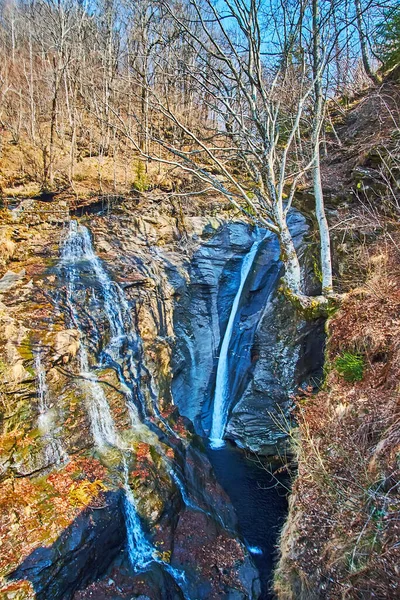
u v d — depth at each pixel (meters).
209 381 10.81
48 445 5.95
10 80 14.69
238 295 11.55
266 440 8.78
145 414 7.88
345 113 9.93
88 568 5.02
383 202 6.72
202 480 7.49
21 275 8.70
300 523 3.57
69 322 7.60
